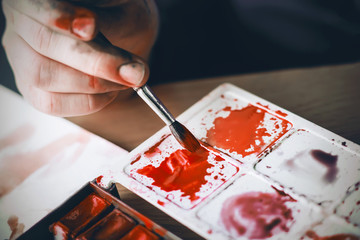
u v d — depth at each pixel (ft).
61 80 2.68
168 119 2.27
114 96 2.97
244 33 4.52
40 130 2.96
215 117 2.50
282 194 2.00
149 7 3.40
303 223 1.86
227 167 2.19
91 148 2.71
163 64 4.47
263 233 1.86
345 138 2.37
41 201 2.42
